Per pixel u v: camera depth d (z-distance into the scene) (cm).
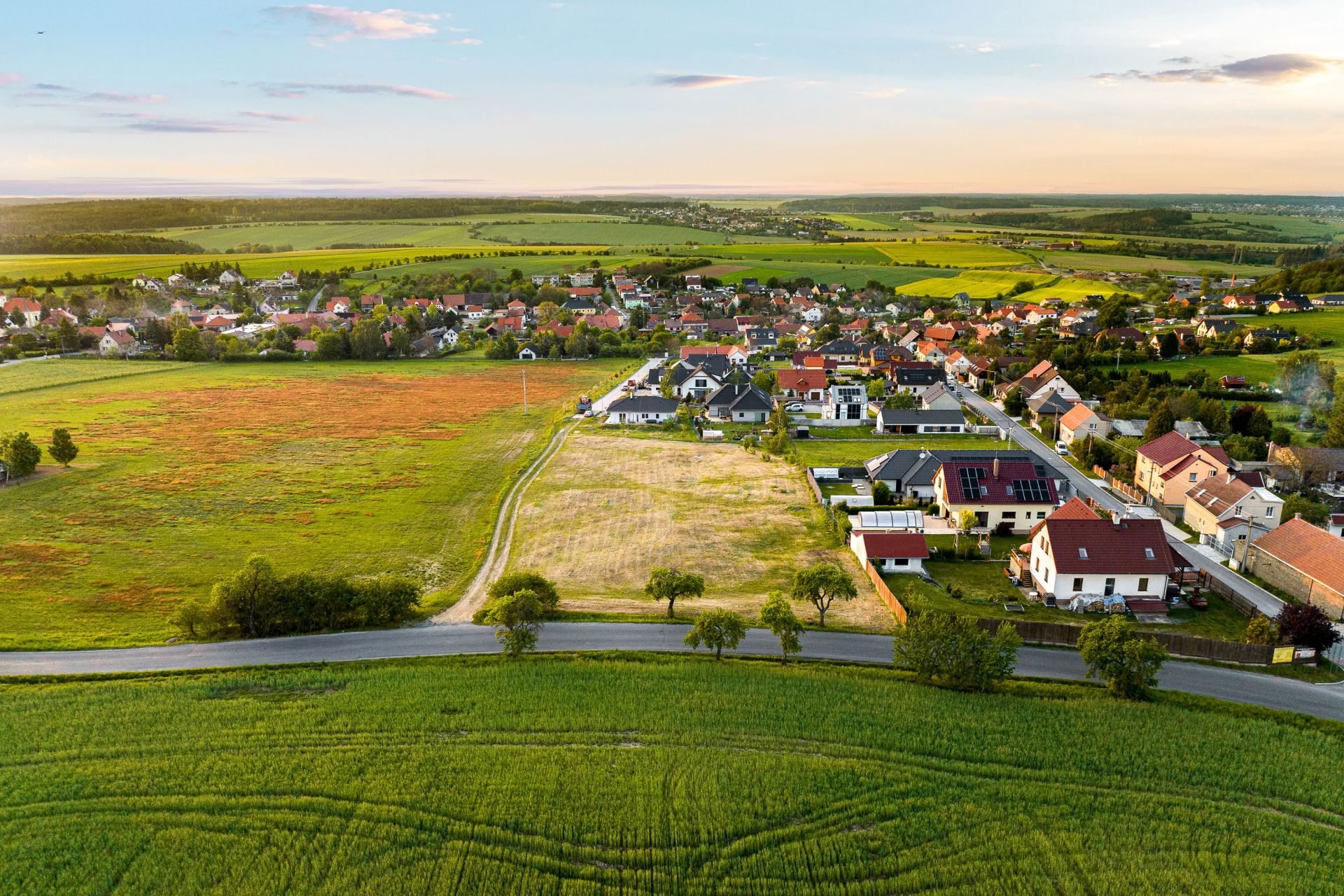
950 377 15562
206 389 14638
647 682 4759
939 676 4819
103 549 7269
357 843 3500
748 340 19162
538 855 3453
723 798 3781
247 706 4522
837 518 7712
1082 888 3272
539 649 5284
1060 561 6081
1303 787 3866
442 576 6719
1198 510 7675
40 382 14838
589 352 18462
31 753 4088
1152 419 10288
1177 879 3312
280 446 10844
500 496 8769
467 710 4491
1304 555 6188
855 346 17550
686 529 7812
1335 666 5122
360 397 14175
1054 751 4119
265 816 3650
